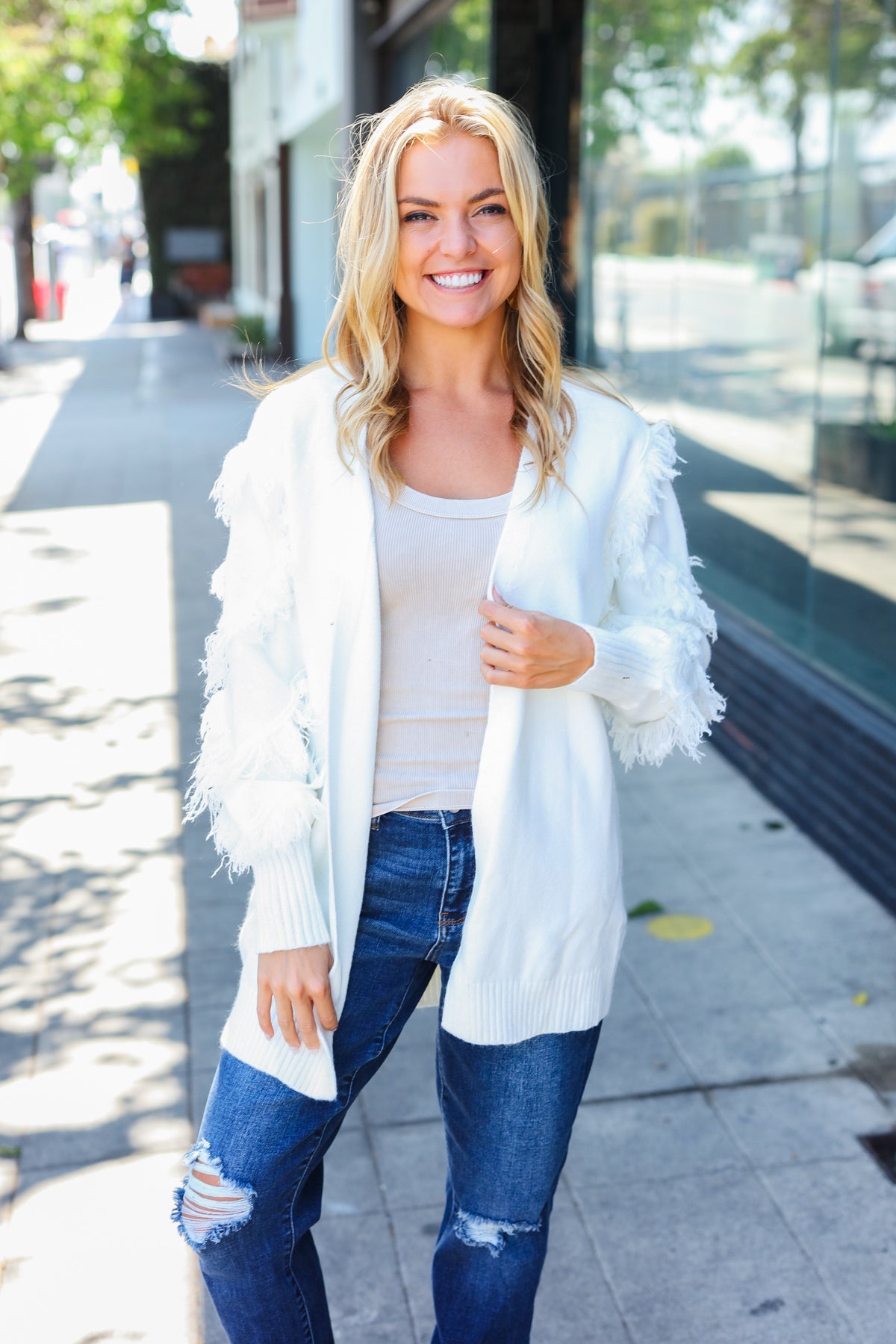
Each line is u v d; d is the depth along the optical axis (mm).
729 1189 2730
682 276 6273
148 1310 2412
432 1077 3137
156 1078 3115
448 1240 1881
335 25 14008
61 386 17625
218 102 32344
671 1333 2373
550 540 1695
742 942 3709
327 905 1701
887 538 4141
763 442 5258
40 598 7371
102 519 9398
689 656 1771
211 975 3572
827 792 4266
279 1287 1741
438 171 1637
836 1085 3062
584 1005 1782
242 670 1679
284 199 20719
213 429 13578
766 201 5250
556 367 1714
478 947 1711
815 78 4777
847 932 3748
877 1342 2338
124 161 32062
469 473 1709
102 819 4590
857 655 4359
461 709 1717
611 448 1756
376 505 1673
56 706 5707
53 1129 2930
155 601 7285
